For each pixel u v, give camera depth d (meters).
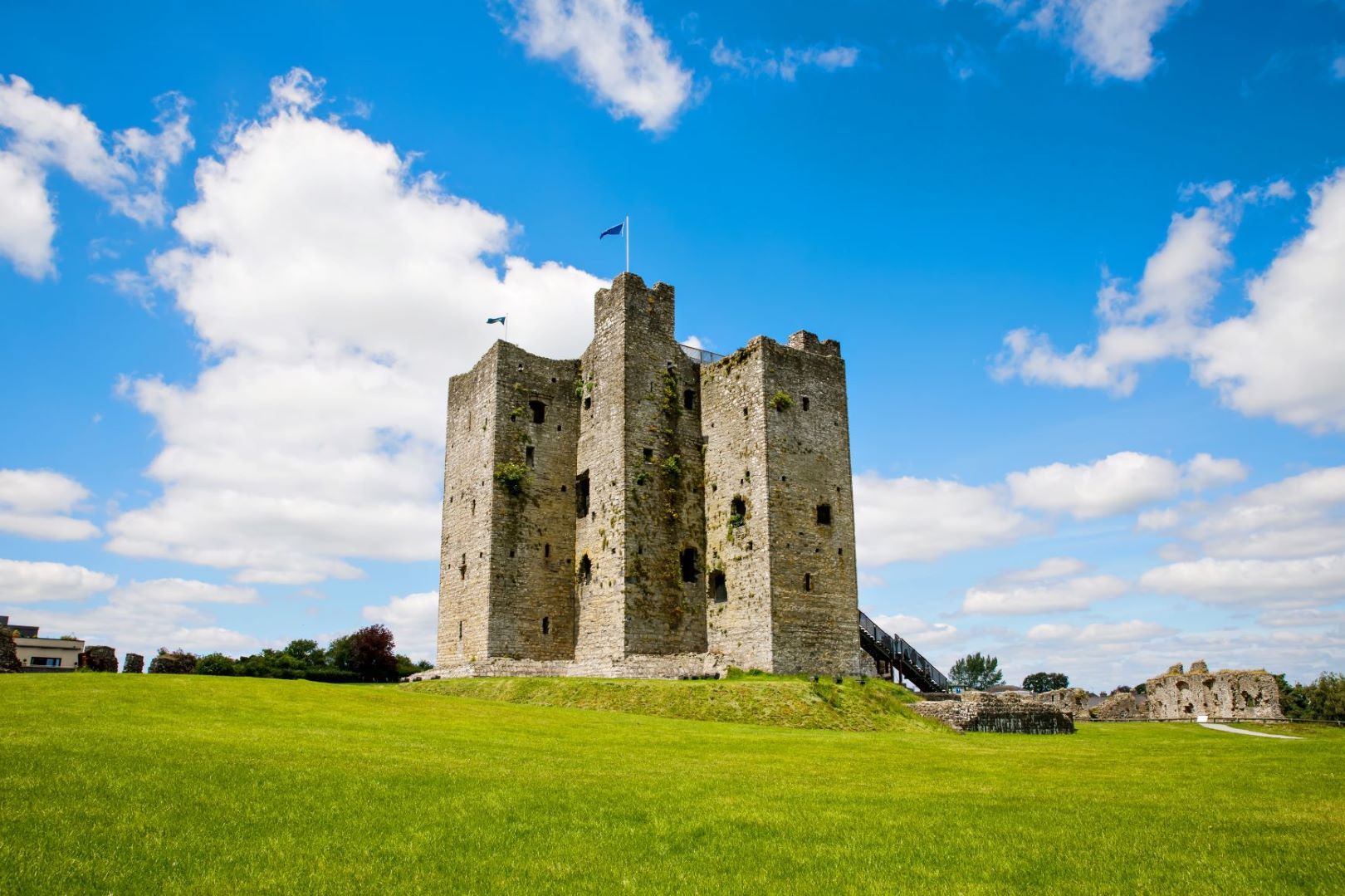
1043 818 15.48
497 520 51.69
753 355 50.31
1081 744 33.38
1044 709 41.97
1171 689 67.06
